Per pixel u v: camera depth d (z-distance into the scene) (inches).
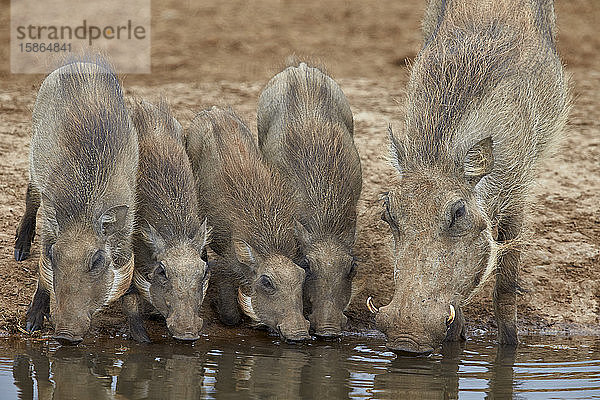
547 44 473.1
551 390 385.7
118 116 472.7
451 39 452.8
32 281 497.4
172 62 895.1
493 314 496.7
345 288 461.1
